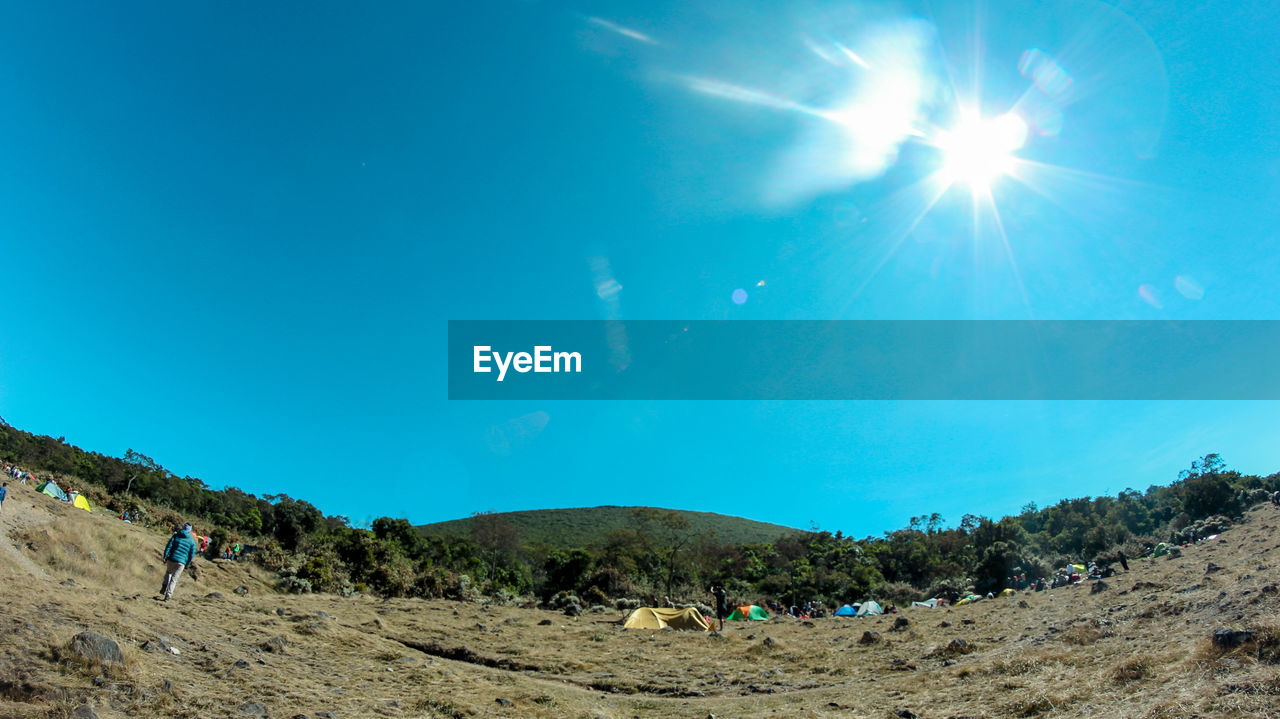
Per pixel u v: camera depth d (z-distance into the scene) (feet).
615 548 214.48
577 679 46.09
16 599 27.30
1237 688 22.39
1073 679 31.22
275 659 32.81
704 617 81.92
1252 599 36.70
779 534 429.38
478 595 125.39
